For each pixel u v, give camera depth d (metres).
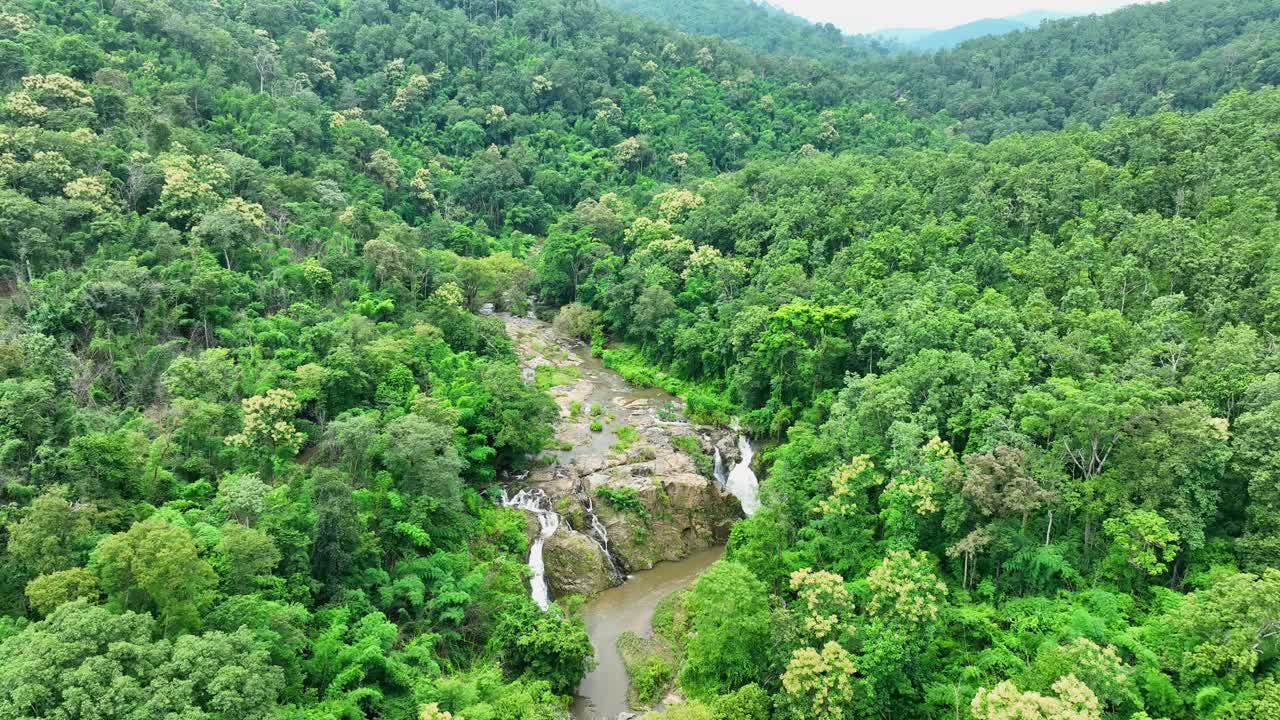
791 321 76.12
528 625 50.28
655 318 95.88
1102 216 75.88
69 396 54.16
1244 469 45.47
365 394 67.94
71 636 29.08
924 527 51.53
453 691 41.97
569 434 77.44
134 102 96.31
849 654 42.28
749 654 45.94
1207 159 78.94
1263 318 58.22
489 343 91.00
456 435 65.81
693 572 63.28
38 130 80.44
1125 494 47.25
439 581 51.44
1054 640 42.94
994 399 56.19
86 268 69.62
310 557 46.66
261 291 78.69
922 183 98.25
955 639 46.03
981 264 74.81
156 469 50.06
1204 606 40.16
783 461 61.22
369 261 91.44
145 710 27.09
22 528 37.66
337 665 40.19
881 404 57.44
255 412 55.91
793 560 53.31
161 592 33.88
